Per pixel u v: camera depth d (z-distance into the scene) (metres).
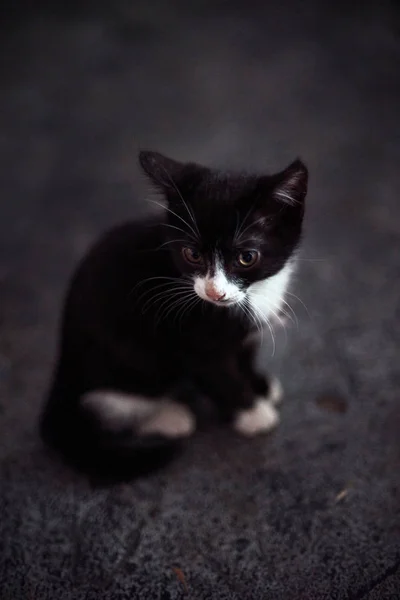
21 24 1.14
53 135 0.92
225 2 1.18
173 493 0.62
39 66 1.04
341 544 0.59
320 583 0.57
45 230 0.81
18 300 0.75
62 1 1.21
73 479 0.63
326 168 0.85
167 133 0.92
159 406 0.66
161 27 1.12
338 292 0.74
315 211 0.81
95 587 0.58
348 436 0.64
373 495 0.61
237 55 1.04
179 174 0.58
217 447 0.64
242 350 0.64
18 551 0.59
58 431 0.63
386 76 0.96
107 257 0.61
